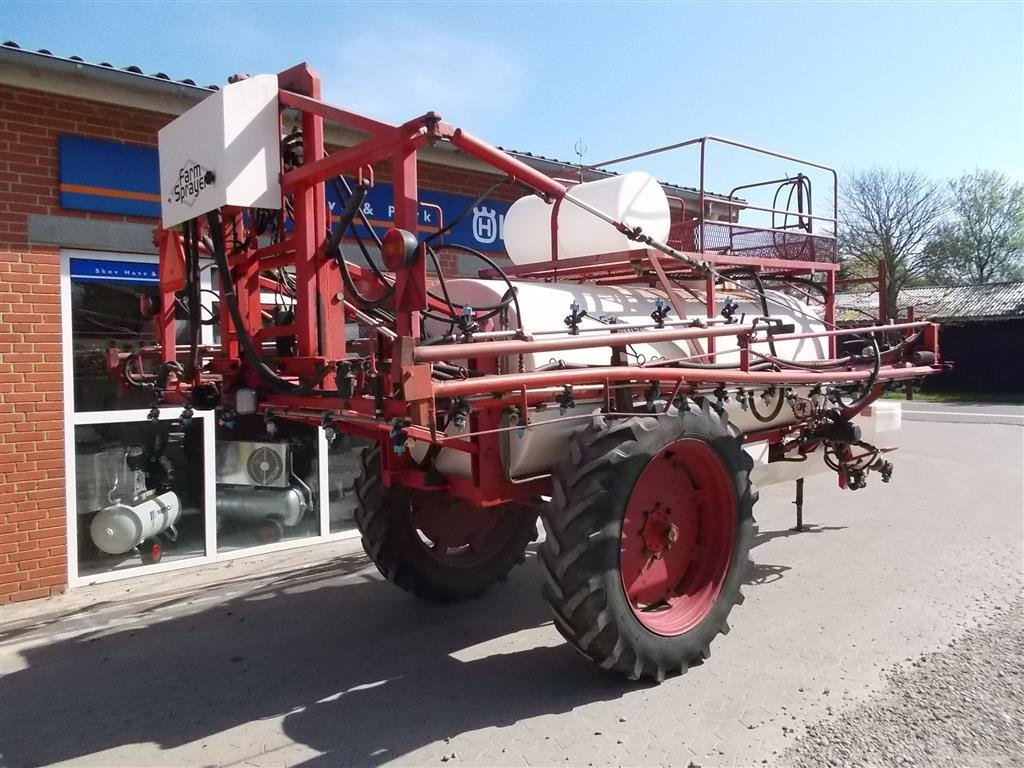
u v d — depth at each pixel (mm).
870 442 6750
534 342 3311
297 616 4961
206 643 4531
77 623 4922
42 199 5352
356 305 3943
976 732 3227
